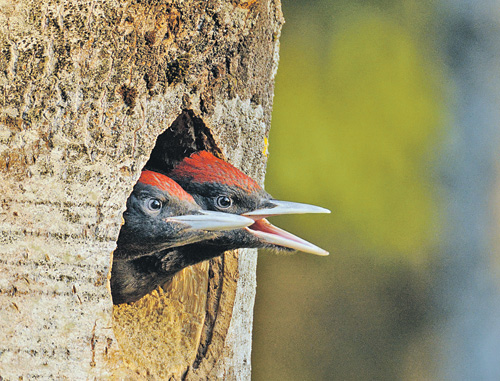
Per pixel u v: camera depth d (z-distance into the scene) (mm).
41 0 7598
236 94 9141
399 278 17328
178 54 8461
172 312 9461
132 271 9492
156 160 9641
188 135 9195
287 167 15883
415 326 17547
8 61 7562
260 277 17219
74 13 7688
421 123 17172
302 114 16391
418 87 17344
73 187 7691
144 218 8938
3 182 7539
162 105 8320
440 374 17609
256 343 17172
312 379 17219
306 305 17250
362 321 17469
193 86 8680
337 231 16562
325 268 17016
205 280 9477
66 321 7570
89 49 7754
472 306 17625
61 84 7672
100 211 7758
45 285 7551
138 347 8922
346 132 16422
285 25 17094
